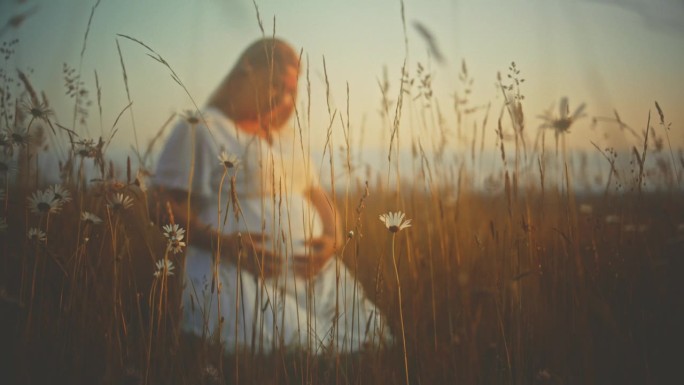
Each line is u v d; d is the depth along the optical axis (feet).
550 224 5.92
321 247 7.89
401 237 6.03
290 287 7.48
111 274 5.17
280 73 7.88
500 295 5.45
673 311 5.48
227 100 8.00
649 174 6.08
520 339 5.15
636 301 5.60
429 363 5.19
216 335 5.01
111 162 4.77
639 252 5.96
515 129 5.64
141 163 5.77
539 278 5.67
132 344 4.78
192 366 4.58
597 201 6.17
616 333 5.06
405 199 6.74
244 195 7.88
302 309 7.37
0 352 4.39
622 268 5.69
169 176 7.68
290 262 7.63
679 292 5.62
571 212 5.84
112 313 4.73
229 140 7.91
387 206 6.56
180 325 4.76
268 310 6.97
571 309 5.41
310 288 5.10
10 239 5.13
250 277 7.14
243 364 5.19
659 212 6.27
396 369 5.15
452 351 5.12
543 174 5.51
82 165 5.19
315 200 8.32
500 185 6.69
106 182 4.72
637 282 5.74
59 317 4.61
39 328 4.57
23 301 4.86
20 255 5.02
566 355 5.28
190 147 7.78
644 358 4.86
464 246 6.36
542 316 5.53
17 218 5.23
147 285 5.56
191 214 7.39
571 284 5.42
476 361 5.22
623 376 5.10
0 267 4.99
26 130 4.97
